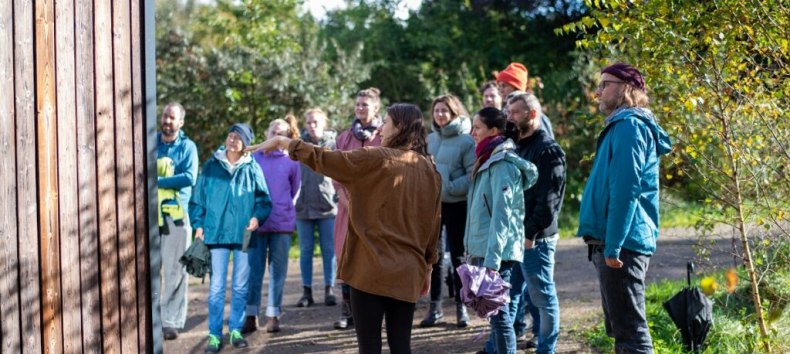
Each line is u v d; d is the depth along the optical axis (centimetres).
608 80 456
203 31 1942
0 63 383
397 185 431
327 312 816
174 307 730
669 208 1288
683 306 567
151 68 482
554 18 2052
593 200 450
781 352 526
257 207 685
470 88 1892
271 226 727
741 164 546
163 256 727
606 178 443
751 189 557
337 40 2144
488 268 502
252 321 735
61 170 421
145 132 480
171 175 722
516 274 586
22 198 397
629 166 429
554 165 546
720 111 514
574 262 1073
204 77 1550
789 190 539
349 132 737
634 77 454
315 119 794
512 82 700
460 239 696
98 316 446
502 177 510
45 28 410
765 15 520
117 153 460
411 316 444
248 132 684
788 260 555
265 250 740
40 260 409
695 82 537
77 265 432
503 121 530
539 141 556
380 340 434
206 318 822
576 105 1647
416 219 440
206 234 676
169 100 1562
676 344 584
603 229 446
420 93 2041
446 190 686
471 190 541
